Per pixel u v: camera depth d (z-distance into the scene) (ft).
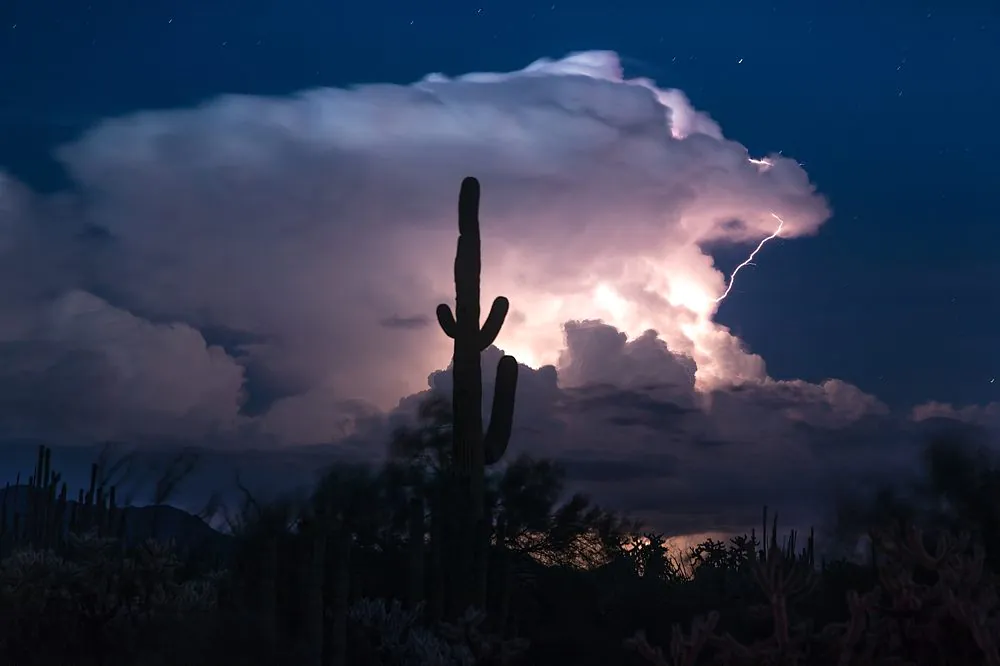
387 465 53.52
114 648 35.47
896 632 16.94
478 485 63.67
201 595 40.98
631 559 75.05
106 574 38.83
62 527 56.29
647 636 52.01
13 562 38.99
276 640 35.76
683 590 63.21
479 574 48.44
